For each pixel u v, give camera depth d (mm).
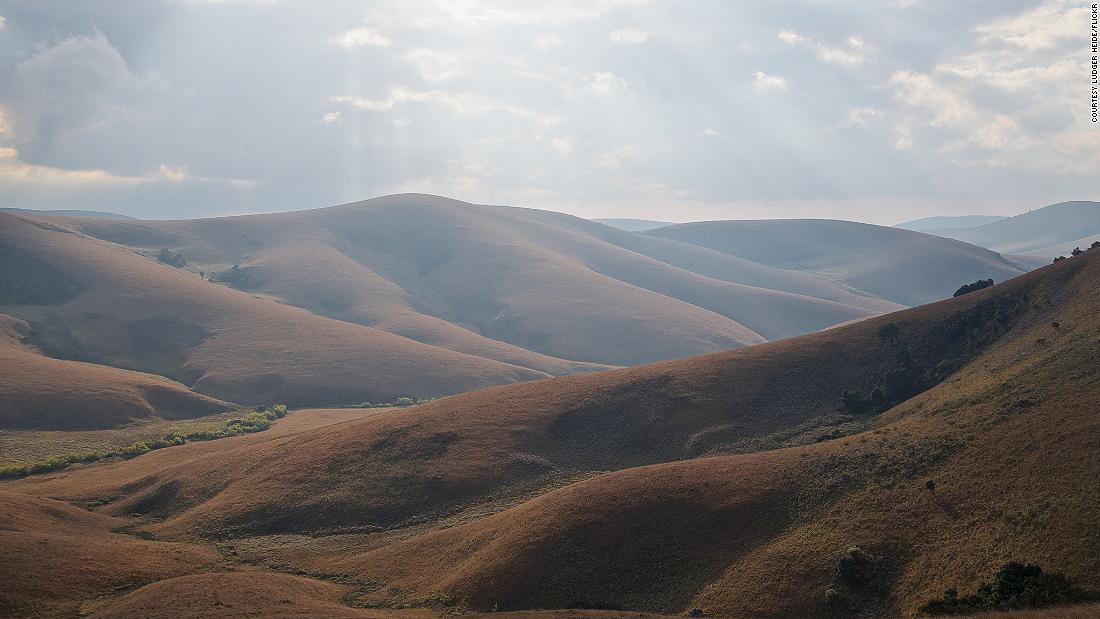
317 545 76500
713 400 97375
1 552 61156
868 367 98750
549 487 84125
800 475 64312
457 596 57938
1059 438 53562
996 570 44719
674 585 55594
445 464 89875
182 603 53094
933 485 55594
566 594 56594
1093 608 37062
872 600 47688
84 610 54844
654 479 68500
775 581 51531
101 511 95125
